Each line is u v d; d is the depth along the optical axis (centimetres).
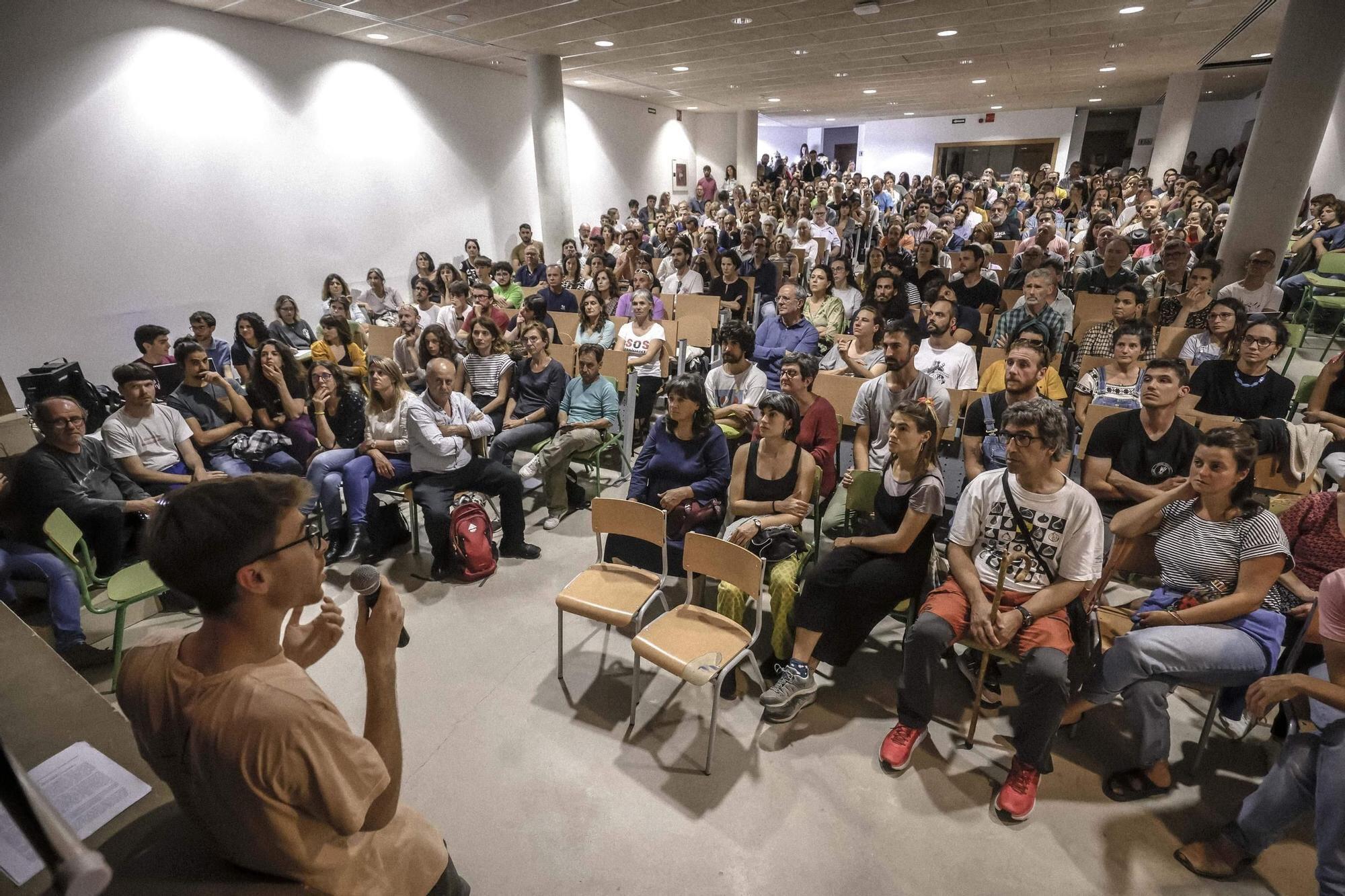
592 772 224
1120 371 354
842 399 402
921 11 653
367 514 354
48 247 550
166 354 457
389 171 853
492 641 292
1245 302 502
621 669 274
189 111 630
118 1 567
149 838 110
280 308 624
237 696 84
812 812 209
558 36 750
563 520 402
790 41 792
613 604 249
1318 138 556
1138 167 1803
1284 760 171
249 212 698
